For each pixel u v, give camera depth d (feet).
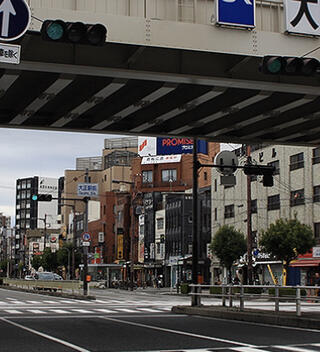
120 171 369.50
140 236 272.10
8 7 41.83
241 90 60.34
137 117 70.85
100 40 37.19
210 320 64.95
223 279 188.96
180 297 140.15
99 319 66.74
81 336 47.21
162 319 66.64
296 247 138.92
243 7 51.08
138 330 52.65
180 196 234.99
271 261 168.96
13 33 41.81
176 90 60.34
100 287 225.97
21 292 173.37
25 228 529.04
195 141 81.61
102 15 47.93
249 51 51.42
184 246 229.45
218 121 74.13
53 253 334.85
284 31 52.24
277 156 173.06
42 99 58.85
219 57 53.93
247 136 79.77
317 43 53.47
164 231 248.73
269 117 68.80
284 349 38.37
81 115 70.69
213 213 213.25
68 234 391.65
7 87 55.26
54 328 54.70
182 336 47.21
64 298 129.29
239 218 193.47
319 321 53.26
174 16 50.37
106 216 309.83
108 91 57.16
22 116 65.57
